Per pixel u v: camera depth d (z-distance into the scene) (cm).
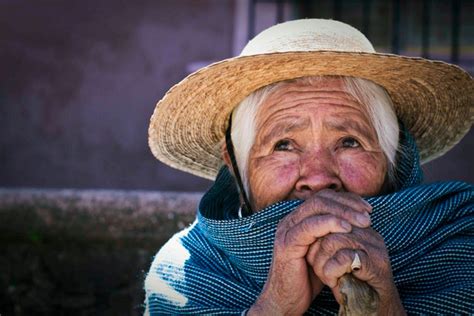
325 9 629
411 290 233
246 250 235
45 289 446
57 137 640
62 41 640
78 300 442
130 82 638
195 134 266
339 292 202
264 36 246
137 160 637
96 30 640
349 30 244
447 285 232
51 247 449
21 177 639
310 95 236
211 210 256
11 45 641
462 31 613
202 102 253
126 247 443
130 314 438
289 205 228
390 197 229
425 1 579
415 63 236
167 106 254
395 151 244
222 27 629
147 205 445
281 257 210
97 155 638
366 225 203
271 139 237
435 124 264
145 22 638
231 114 253
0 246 451
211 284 242
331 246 203
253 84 240
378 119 241
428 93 252
